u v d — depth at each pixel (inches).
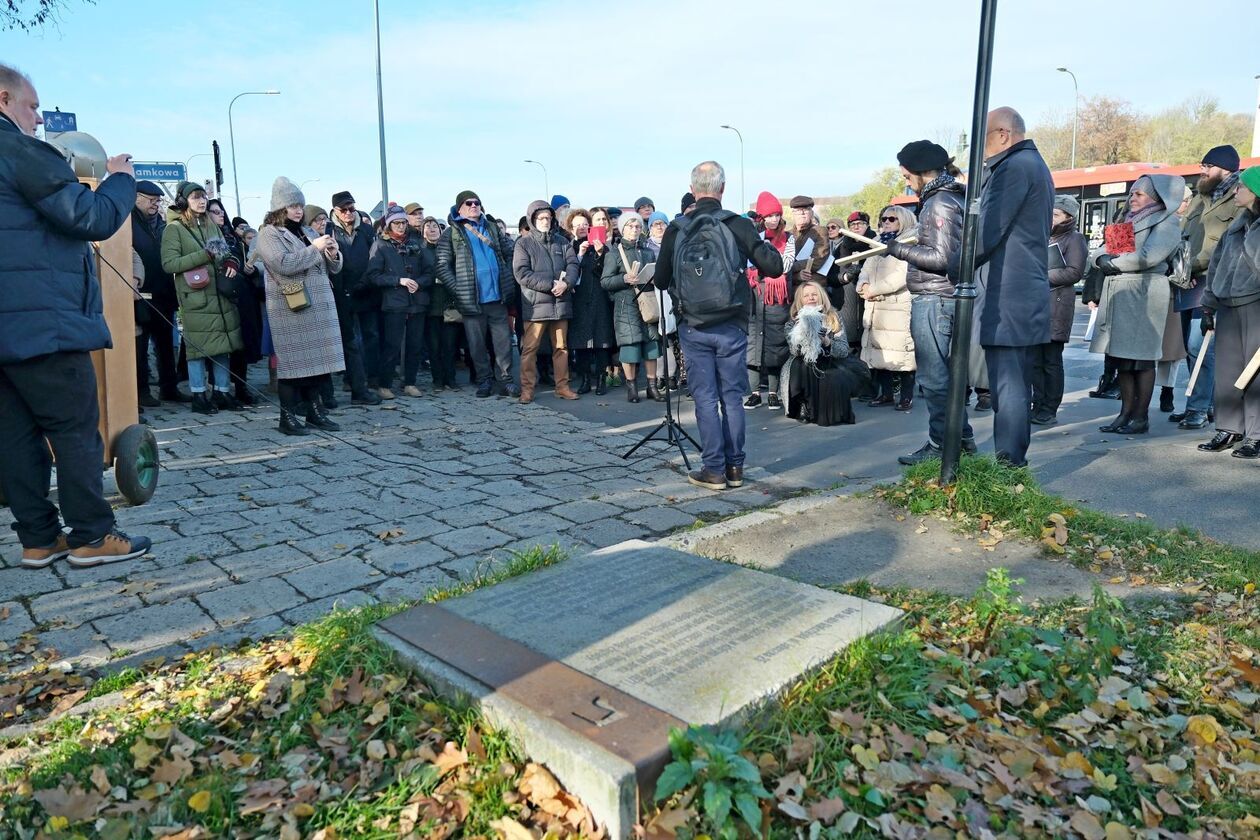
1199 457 232.7
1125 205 288.5
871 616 118.1
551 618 118.1
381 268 346.9
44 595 150.5
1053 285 285.6
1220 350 234.5
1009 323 192.9
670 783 82.3
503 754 93.0
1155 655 119.6
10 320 145.0
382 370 358.9
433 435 289.4
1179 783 93.3
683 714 93.2
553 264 342.6
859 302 358.6
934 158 211.2
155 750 97.7
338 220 341.1
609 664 104.7
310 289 279.9
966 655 118.6
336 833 84.5
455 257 351.9
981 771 93.7
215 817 87.6
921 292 222.8
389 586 153.0
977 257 189.5
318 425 295.6
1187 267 265.1
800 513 185.6
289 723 104.2
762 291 323.6
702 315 207.2
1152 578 148.2
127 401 191.9
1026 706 108.3
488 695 98.0
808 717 98.3
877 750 95.1
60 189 145.3
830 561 159.8
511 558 163.9
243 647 128.6
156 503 205.8
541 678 101.4
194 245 308.5
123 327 188.9
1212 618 130.7
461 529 185.5
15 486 158.7
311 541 177.5
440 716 101.1
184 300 313.6
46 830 85.6
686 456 254.5
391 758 95.5
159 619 140.3
